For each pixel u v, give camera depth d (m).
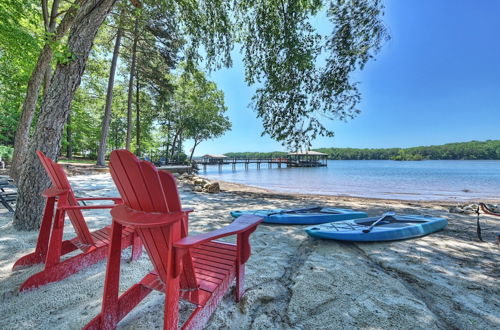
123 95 21.62
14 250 2.54
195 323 1.28
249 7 6.22
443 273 2.30
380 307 1.70
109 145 32.44
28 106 7.03
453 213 5.60
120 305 1.39
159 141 33.00
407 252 2.86
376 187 15.31
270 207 5.96
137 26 12.91
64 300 1.71
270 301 1.80
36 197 3.16
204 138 32.56
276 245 3.13
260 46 6.27
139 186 1.13
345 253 2.83
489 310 1.70
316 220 4.30
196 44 7.05
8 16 4.58
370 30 5.02
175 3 6.62
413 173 29.66
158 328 1.44
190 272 1.28
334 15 5.25
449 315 1.64
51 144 3.18
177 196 1.09
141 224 1.04
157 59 16.64
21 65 7.52
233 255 1.81
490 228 4.10
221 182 17.95
